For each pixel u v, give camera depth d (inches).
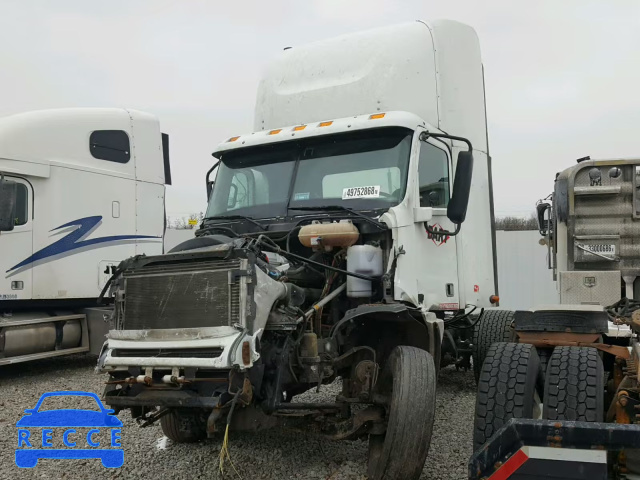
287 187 225.5
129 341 169.3
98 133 402.3
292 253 196.4
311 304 193.2
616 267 251.9
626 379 160.1
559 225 263.3
